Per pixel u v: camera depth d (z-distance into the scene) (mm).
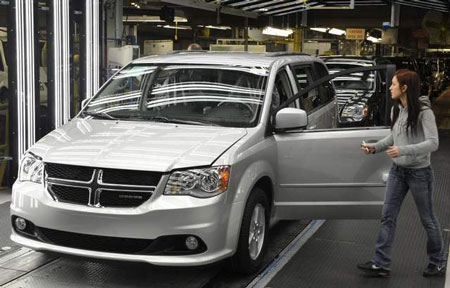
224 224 4656
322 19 25703
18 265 5309
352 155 5566
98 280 5051
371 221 7027
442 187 8859
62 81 8523
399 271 5441
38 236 4836
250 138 5082
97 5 9164
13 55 7730
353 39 26391
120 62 10445
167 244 4547
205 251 4586
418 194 5117
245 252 4977
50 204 4688
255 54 6527
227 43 24203
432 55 41531
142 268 5309
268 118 5414
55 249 4715
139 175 4574
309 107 6574
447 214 7359
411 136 4996
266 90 5605
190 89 5797
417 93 4938
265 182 5352
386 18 25344
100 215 4543
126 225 4508
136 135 5109
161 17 16312
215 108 5535
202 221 4527
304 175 5531
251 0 16156
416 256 5832
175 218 4484
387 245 5266
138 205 4551
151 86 5961
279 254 5844
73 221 4617
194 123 5406
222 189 4633
